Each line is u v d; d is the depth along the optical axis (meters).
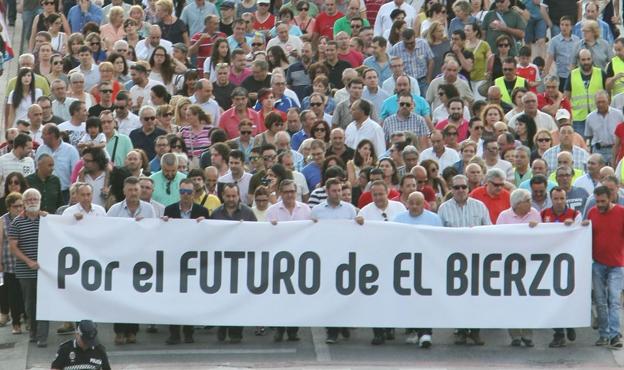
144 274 43.34
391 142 51.19
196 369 42.25
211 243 43.34
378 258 43.38
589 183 47.31
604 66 59.59
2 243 44.34
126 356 43.19
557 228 43.34
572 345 44.22
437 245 43.34
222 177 47.47
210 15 61.50
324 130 50.75
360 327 44.16
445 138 50.53
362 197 46.34
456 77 56.28
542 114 53.03
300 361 42.88
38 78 54.50
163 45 59.66
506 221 44.03
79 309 43.28
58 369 38.34
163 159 45.94
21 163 48.22
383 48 58.53
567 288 43.44
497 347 44.12
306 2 64.12
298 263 43.38
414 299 43.41
